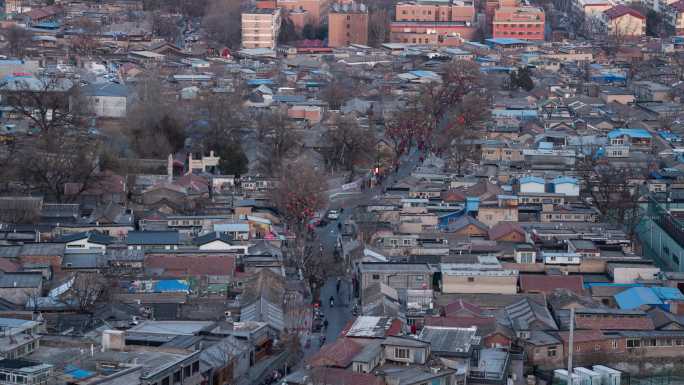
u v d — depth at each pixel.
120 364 198.75
